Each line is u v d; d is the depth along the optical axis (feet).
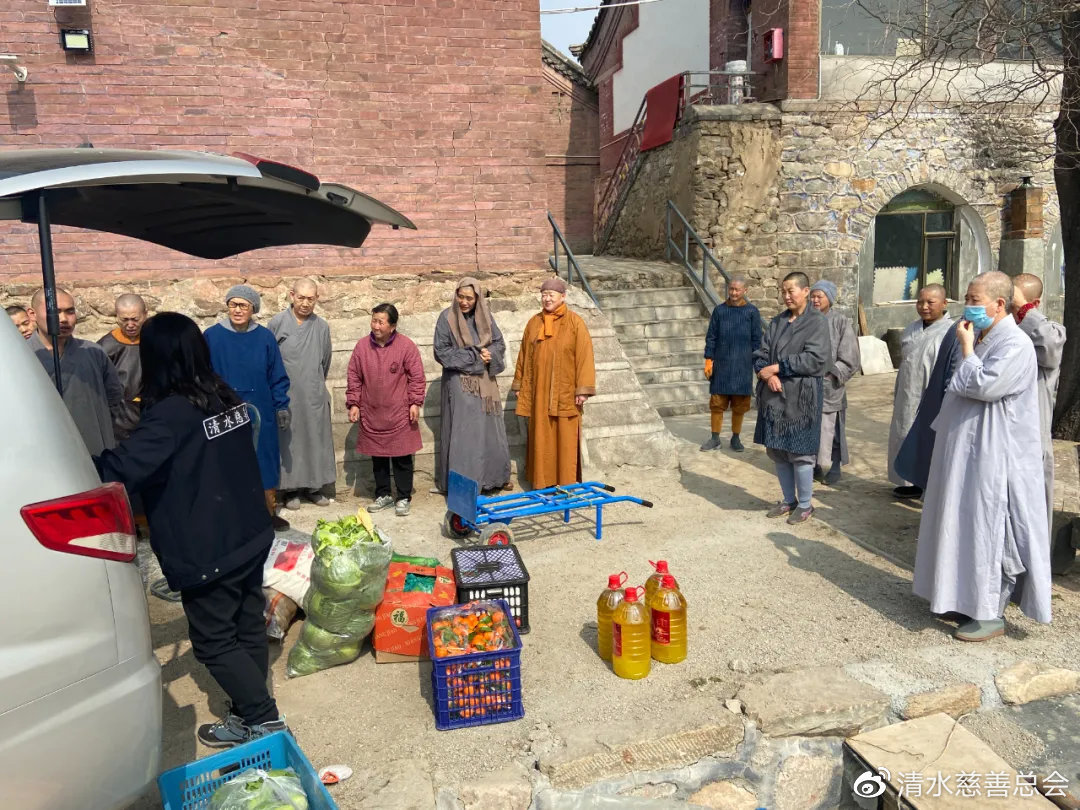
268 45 21.39
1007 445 12.33
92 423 14.64
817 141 38.96
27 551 6.48
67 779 6.72
